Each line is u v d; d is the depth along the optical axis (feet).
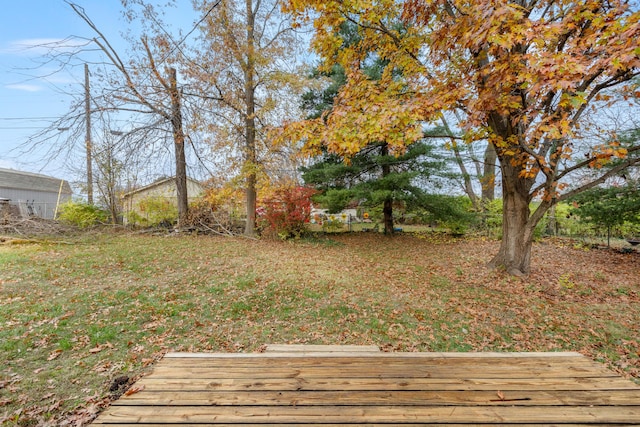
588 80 15.92
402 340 11.96
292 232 38.50
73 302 14.48
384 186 38.06
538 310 15.12
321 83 38.42
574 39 13.33
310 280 19.85
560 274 21.89
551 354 7.57
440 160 38.06
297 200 37.29
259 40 38.06
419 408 5.22
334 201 39.01
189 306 14.80
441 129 35.53
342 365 6.91
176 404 5.28
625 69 11.92
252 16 37.78
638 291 18.08
